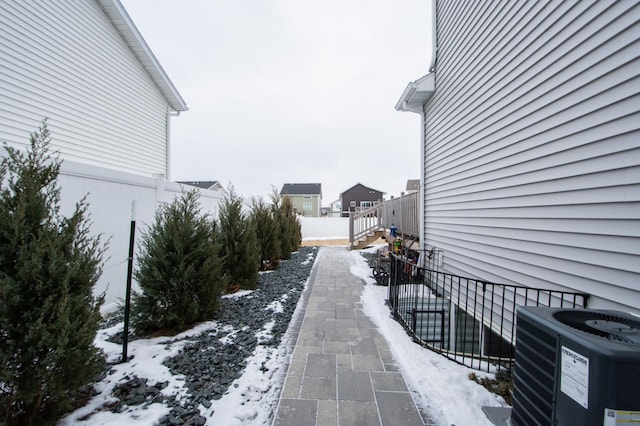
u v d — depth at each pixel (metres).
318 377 2.41
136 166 8.07
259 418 1.91
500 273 3.48
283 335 3.26
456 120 4.73
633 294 1.95
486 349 3.80
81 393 2.12
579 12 2.33
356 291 5.21
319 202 35.25
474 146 4.12
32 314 1.70
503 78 3.40
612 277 2.09
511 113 3.25
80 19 6.12
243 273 5.22
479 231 3.99
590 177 2.25
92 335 1.89
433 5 5.72
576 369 1.22
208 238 3.75
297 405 2.05
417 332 4.97
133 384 2.24
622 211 2.01
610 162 2.09
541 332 1.48
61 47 5.66
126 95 7.62
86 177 3.41
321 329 3.45
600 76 2.16
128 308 2.62
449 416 1.95
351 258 9.23
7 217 1.70
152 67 8.34
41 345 1.64
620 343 1.15
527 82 2.97
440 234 5.47
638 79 1.89
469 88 4.28
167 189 4.88
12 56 4.76
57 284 1.82
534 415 1.51
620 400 1.08
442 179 5.36
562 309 1.62
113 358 2.64
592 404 1.14
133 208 2.70
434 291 5.50
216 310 3.85
